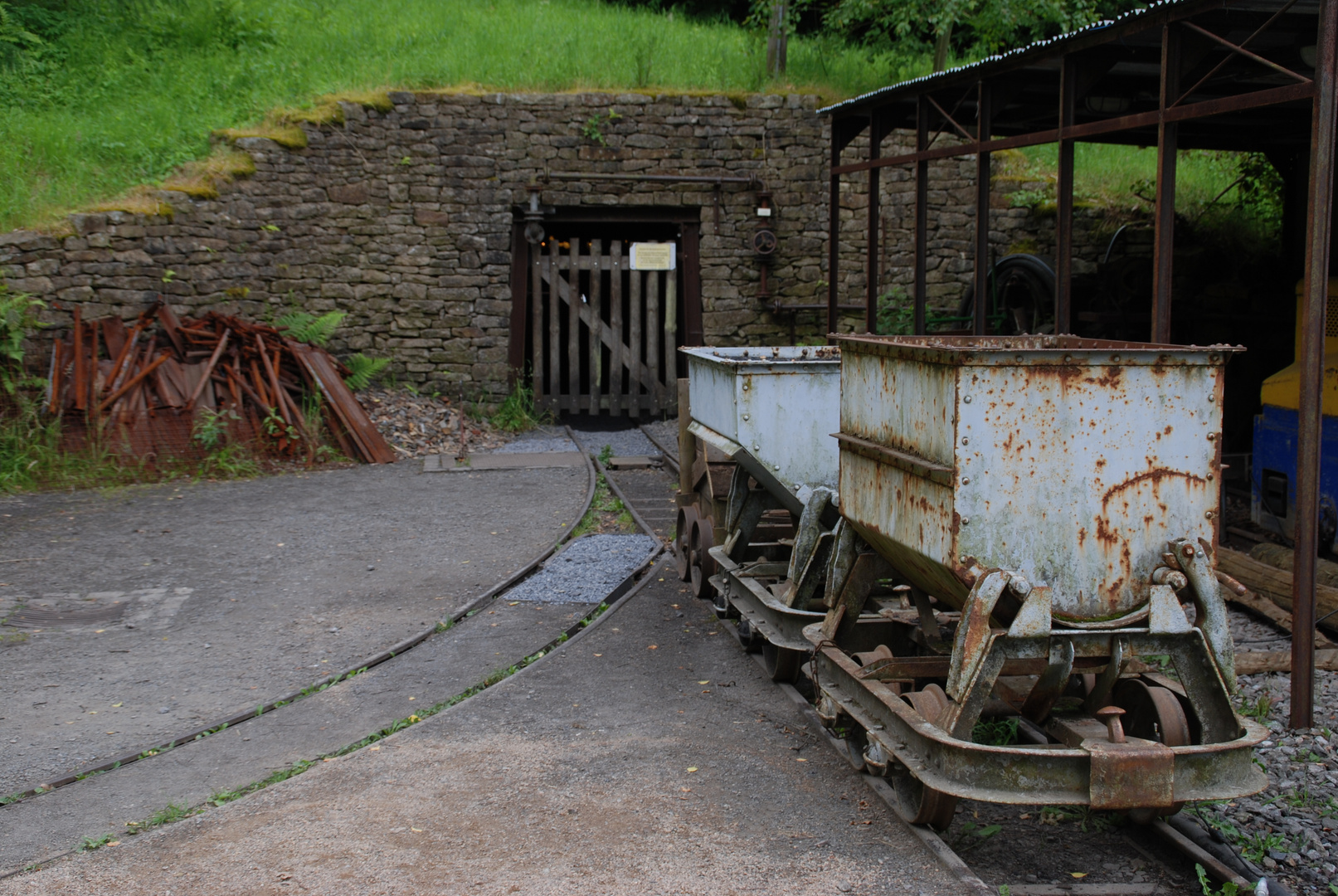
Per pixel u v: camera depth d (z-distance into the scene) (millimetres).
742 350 7391
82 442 11234
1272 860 4020
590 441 14000
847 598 5035
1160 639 3906
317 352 13117
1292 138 11203
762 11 16891
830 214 12062
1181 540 3965
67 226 12836
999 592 3801
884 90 10414
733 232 15141
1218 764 3785
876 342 4477
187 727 5289
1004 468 3842
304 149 14016
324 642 6559
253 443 11938
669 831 4152
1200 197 15172
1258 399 11797
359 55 16828
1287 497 7922
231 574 7984
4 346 11961
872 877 3797
